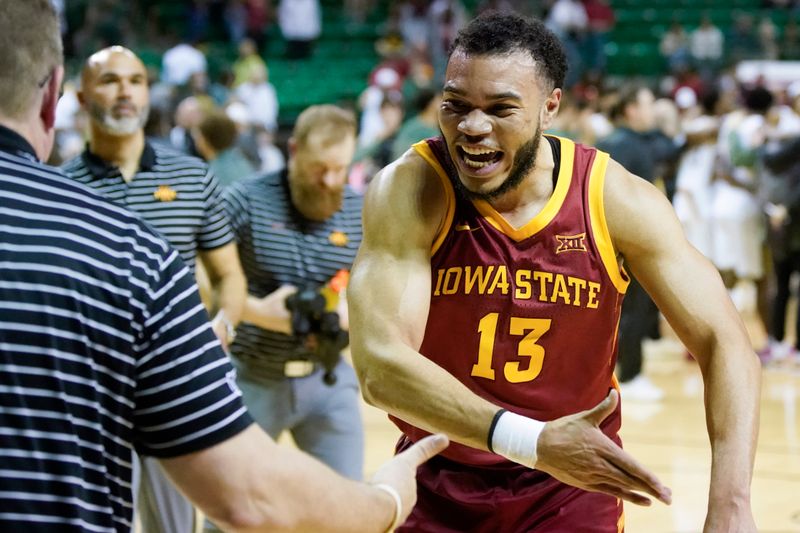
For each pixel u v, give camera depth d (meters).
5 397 1.52
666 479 5.54
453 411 2.27
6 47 1.59
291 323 3.87
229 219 4.01
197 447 1.58
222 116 6.10
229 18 17.28
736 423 2.31
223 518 1.60
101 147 3.62
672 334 10.21
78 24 16.27
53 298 1.55
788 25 16.81
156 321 1.59
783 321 8.61
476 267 2.46
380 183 2.50
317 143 3.91
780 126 8.58
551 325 2.47
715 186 8.69
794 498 5.28
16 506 1.51
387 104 10.50
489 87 2.31
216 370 1.61
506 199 2.46
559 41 2.43
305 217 4.06
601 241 2.47
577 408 2.55
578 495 2.56
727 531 2.21
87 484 1.55
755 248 8.61
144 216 3.60
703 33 16.22
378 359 2.32
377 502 1.74
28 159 1.63
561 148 2.52
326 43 17.80
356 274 2.44
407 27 16.44
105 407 1.57
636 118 7.20
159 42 16.83
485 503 2.55
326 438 4.04
